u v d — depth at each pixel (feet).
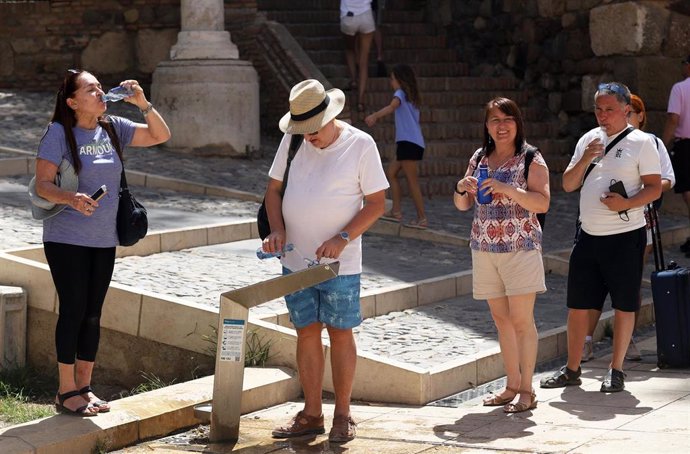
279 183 19.95
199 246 33.27
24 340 26.04
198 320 24.36
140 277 28.19
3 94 53.06
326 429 20.27
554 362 25.84
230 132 45.93
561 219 42.98
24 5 54.24
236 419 19.66
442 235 37.55
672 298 24.21
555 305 30.32
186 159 44.98
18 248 27.99
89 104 19.40
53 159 19.31
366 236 37.99
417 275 31.53
